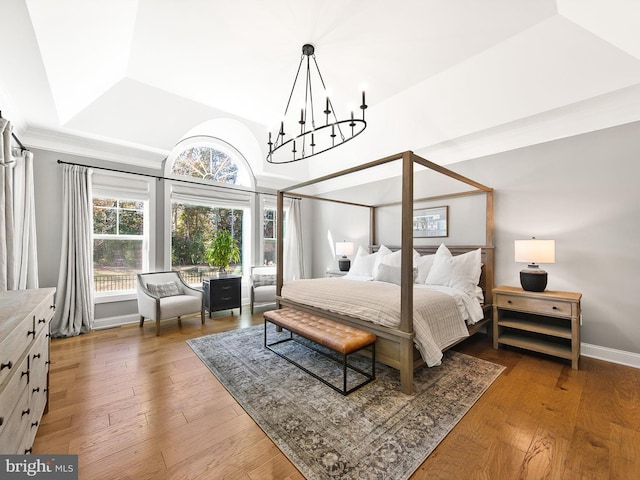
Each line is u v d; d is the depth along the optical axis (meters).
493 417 1.80
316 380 2.31
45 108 2.77
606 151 2.74
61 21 1.87
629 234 2.62
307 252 6.20
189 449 1.51
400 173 4.61
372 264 4.32
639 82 2.37
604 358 2.71
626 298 2.64
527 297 2.79
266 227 5.67
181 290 4.09
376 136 4.16
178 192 4.43
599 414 1.83
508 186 3.38
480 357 2.80
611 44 2.21
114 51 2.53
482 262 3.46
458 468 1.39
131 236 4.04
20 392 1.16
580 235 2.88
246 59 2.79
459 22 2.26
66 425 1.70
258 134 4.54
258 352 2.90
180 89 3.34
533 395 2.07
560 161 3.00
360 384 2.22
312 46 2.58
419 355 2.36
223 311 4.75
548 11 2.12
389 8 2.12
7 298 1.60
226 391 2.13
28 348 1.30
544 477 1.33
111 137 3.57
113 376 2.35
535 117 2.96
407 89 3.26
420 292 2.78
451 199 3.93
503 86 2.82
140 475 1.34
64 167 3.41
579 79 2.51
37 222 3.31
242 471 1.37
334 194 5.77
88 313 3.50
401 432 1.65
